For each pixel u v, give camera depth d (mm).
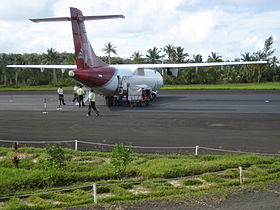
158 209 8172
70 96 51906
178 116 25969
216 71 97750
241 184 9906
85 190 9875
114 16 27688
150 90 39781
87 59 30141
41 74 105125
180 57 111938
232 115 26141
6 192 9562
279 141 16094
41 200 8945
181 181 10656
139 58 114812
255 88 62656
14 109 32969
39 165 12133
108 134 18625
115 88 33438
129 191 9766
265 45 107938
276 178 10344
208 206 8281
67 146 15812
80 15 28984
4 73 100500
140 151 14523
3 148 15148
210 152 14156
